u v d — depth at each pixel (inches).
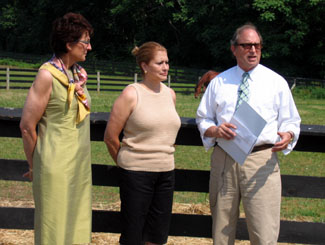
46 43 1977.1
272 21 1342.3
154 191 130.1
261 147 129.3
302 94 1050.1
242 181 129.6
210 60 1694.1
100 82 1040.2
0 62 1775.3
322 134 140.5
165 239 132.3
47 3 1854.1
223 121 131.9
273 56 1405.0
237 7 1390.3
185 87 1027.9
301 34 1285.7
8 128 150.0
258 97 129.7
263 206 128.8
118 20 1828.2
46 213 119.6
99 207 208.1
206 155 344.2
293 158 348.8
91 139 151.7
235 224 134.0
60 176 119.5
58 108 120.3
